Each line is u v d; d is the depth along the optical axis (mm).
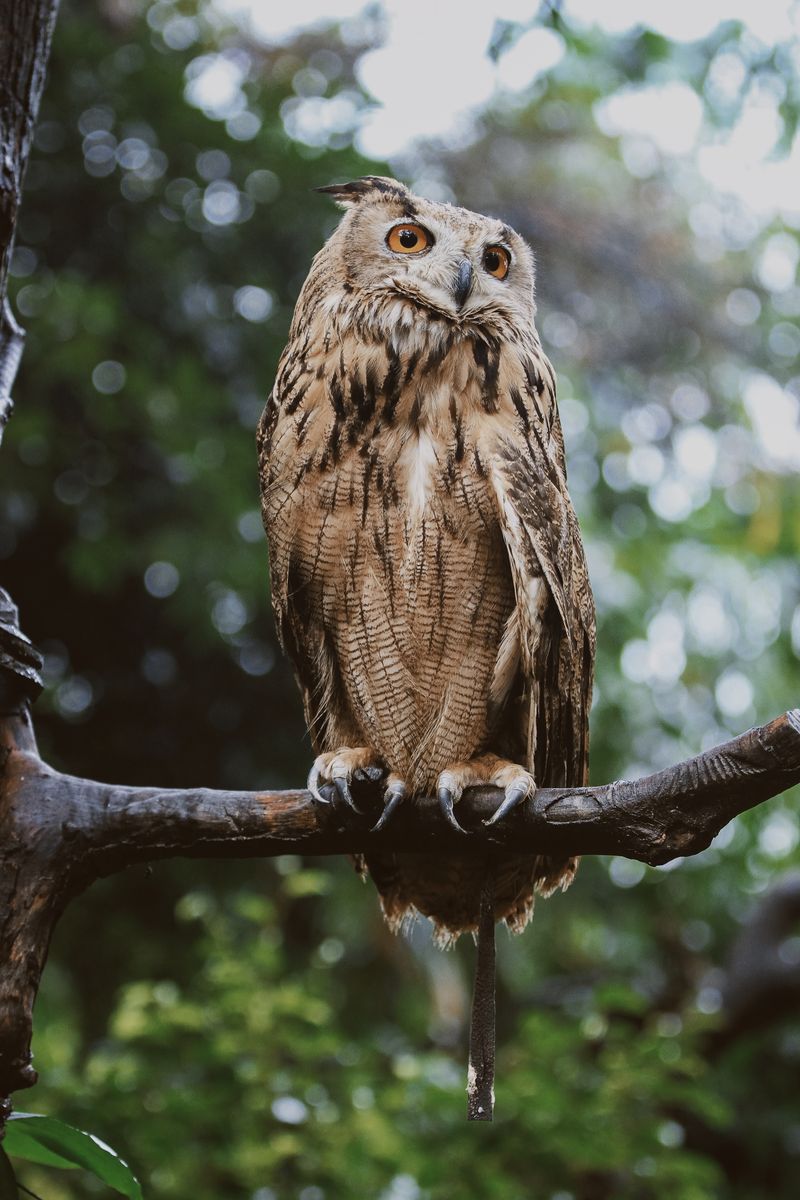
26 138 4020
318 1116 7238
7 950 3615
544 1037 7910
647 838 3484
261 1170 7031
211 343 12195
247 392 12273
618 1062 7820
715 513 15484
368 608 4758
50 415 11430
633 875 12406
